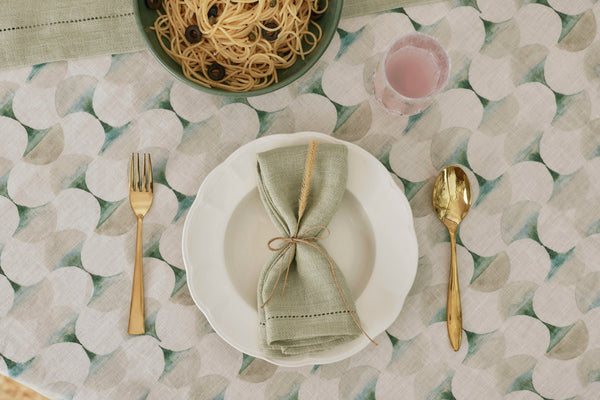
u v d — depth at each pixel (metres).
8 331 0.77
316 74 0.81
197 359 0.78
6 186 0.78
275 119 0.81
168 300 0.79
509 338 0.81
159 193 0.80
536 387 0.80
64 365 0.77
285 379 0.79
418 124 0.82
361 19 0.81
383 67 0.72
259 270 0.78
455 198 0.80
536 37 0.82
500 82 0.82
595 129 0.83
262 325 0.72
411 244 0.75
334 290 0.73
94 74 0.80
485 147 0.82
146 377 0.78
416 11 0.82
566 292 0.81
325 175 0.73
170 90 0.80
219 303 0.74
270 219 0.78
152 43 0.68
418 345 0.80
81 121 0.80
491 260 0.81
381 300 0.75
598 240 0.82
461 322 0.79
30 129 0.79
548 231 0.82
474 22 0.82
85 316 0.78
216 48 0.77
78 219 0.79
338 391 0.79
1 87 0.78
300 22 0.77
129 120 0.80
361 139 0.82
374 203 0.76
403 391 0.80
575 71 0.83
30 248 0.78
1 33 0.78
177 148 0.80
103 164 0.80
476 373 0.80
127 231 0.79
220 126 0.81
